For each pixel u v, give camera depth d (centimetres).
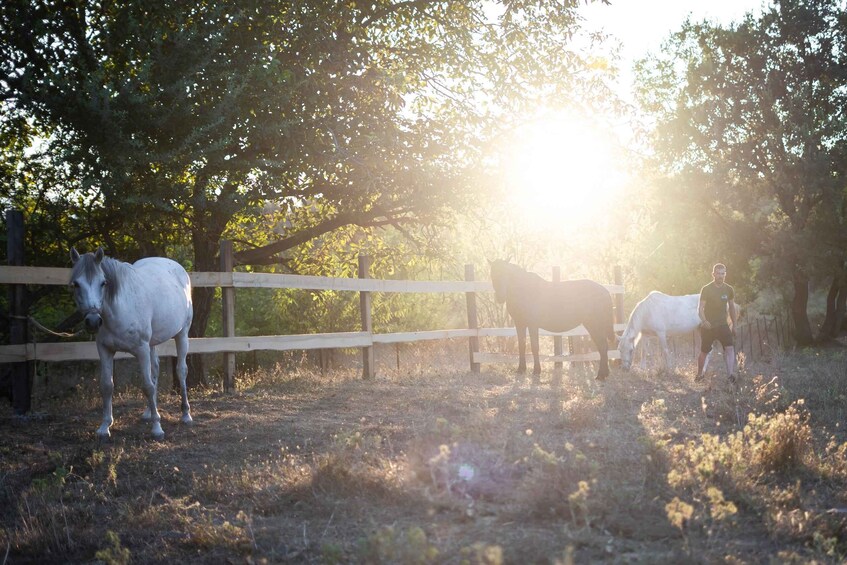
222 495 497
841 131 2603
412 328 2062
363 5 1234
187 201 1020
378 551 339
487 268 2297
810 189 2500
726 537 376
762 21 2786
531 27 1386
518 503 420
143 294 704
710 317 1087
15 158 1205
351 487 466
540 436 614
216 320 1853
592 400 783
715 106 2731
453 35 1325
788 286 2995
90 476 562
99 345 693
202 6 1053
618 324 1653
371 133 1173
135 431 728
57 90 909
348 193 1261
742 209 2733
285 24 1163
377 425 709
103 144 912
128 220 1070
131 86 909
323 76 1159
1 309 1050
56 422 775
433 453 505
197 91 995
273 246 1373
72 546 419
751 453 520
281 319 1881
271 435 697
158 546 410
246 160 1057
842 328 2970
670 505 365
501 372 1294
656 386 1056
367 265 1227
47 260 1198
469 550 321
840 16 2731
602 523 387
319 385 1080
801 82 2772
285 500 464
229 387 1016
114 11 1095
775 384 910
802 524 384
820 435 654
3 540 427
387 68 1290
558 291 1188
